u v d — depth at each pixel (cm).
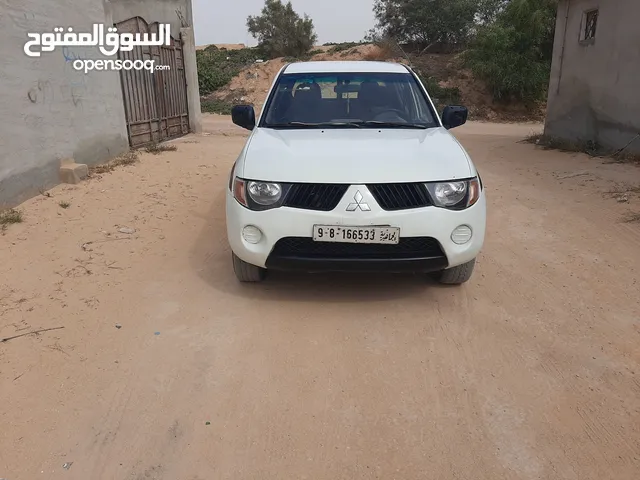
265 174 368
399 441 265
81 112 725
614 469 248
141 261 482
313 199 361
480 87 2608
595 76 1017
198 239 540
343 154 384
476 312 395
